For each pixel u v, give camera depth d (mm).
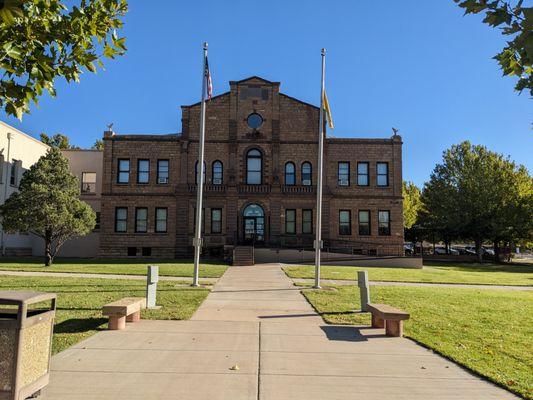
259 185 35562
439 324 10172
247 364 6824
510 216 45250
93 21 5832
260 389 5727
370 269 27375
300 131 36594
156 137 36375
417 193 64688
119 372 6312
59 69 5707
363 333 9195
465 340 8625
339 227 36031
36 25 5352
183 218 35531
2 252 34062
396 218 36156
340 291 15812
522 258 65938
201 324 9766
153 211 35938
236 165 35969
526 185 46844
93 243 39031
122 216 36000
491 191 45594
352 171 36531
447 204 47562
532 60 3822
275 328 9523
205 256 35156
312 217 35750
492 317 11188
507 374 6488
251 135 36281
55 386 5688
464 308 12500
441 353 7629
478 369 6680
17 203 24188
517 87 4824
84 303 11719
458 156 49062
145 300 10773
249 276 20969
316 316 11047
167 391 5582
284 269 25078
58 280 17031
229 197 35531
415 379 6277
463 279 23266
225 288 16266
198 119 36625
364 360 7191
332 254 32219
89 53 5734
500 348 8039
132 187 36156
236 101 36625
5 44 4660
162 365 6688
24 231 24766
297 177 36156
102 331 8828
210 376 6211
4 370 4637
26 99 5301
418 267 32406
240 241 35156
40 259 31812
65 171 26312
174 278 19594
